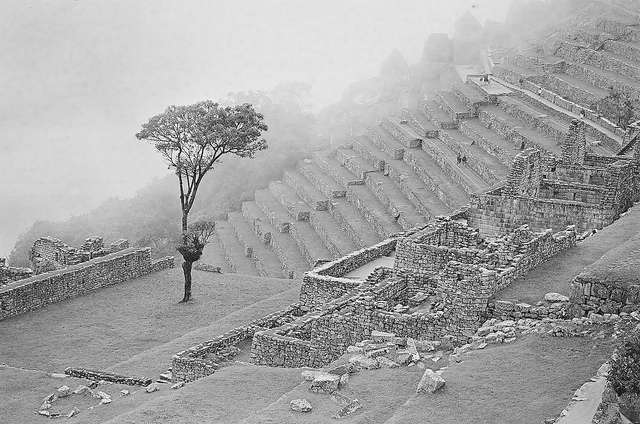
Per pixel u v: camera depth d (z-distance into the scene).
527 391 28.48
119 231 136.25
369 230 111.81
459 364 31.12
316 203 130.75
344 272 52.06
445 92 159.50
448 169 118.81
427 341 35.69
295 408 30.39
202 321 61.06
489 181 107.25
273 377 37.31
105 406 39.84
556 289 36.88
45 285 62.78
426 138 138.00
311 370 35.19
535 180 55.94
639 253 36.56
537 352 31.33
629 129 78.19
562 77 147.62
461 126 137.12
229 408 34.12
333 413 30.03
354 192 127.50
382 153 141.75
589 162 62.56
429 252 43.16
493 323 35.03
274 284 70.75
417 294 42.12
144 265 72.19
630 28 154.50
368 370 33.16
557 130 114.88
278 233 128.38
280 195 145.00
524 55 168.12
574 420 25.70
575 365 29.95
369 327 38.28
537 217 51.16
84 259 71.38
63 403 41.91
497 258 39.56
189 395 35.50
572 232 43.19
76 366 52.09
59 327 59.25
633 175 58.28
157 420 33.16
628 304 33.09
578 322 32.75
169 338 57.69
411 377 32.06
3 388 44.38
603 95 130.62
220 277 72.44
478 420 27.00
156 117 76.50
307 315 43.50
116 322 60.56
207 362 41.53
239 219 147.25
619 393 25.66
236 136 75.94
